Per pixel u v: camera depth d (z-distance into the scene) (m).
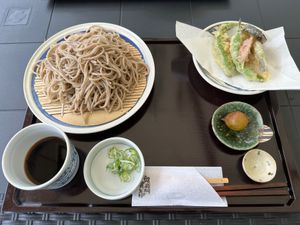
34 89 0.37
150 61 0.38
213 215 0.31
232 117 0.32
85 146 0.34
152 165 0.32
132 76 0.37
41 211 0.30
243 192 0.30
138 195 0.29
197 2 0.52
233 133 0.33
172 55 0.42
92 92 0.35
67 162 0.27
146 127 0.35
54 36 0.41
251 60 0.36
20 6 0.53
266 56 0.38
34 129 0.29
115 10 0.52
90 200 0.30
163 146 0.33
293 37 0.47
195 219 0.31
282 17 0.50
